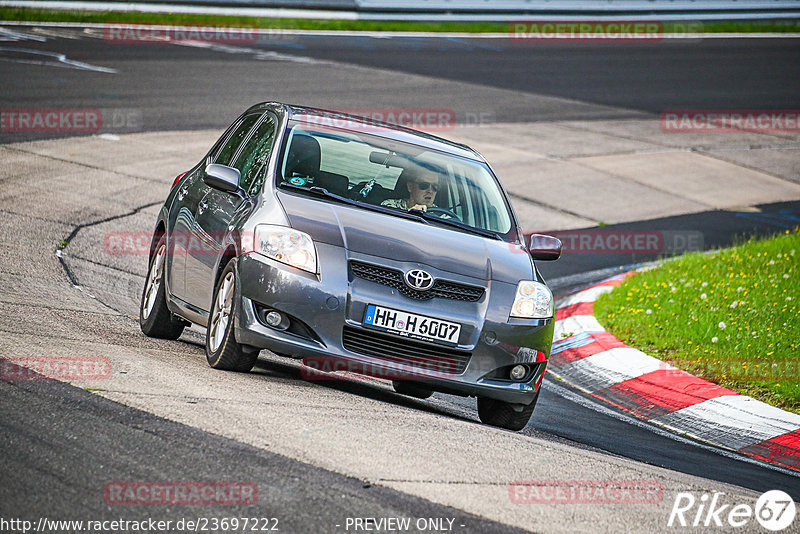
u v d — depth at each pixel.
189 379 21.72
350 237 23.22
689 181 71.56
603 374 33.25
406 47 109.31
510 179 65.88
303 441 18.05
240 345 23.19
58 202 46.25
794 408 30.09
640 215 61.91
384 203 25.41
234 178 25.03
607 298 41.94
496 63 106.19
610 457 22.03
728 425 28.69
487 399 25.02
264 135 27.47
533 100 91.19
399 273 22.88
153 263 29.58
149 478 15.35
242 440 17.58
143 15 105.81
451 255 23.81
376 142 27.56
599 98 95.88
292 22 114.75
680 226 60.09
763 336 35.59
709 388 30.86
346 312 22.44
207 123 66.69
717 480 22.67
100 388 19.75
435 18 129.75
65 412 17.92
